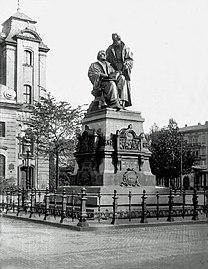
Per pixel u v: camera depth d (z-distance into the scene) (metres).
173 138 58.00
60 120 43.62
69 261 8.95
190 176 60.91
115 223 14.46
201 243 11.24
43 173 53.78
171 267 8.41
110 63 20.66
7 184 43.25
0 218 18.27
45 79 60.06
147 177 19.16
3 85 53.62
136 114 19.83
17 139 52.94
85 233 13.02
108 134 18.78
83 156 19.62
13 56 58.03
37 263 8.77
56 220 15.92
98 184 18.14
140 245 10.89
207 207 17.44
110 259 9.16
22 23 59.72
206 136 56.50
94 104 20.30
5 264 8.70
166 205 18.67
